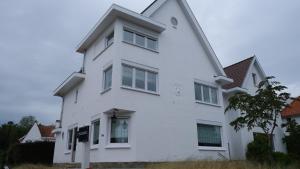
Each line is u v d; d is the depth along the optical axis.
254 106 13.79
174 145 15.45
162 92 15.88
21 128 57.28
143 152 13.86
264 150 18.75
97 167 14.09
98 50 16.98
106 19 15.22
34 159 22.39
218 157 17.28
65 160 19.03
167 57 16.84
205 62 19.39
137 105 14.44
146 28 16.16
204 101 18.47
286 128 24.45
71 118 19.62
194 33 19.31
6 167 22.03
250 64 24.45
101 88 15.36
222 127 18.88
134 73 14.94
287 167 12.24
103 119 14.56
